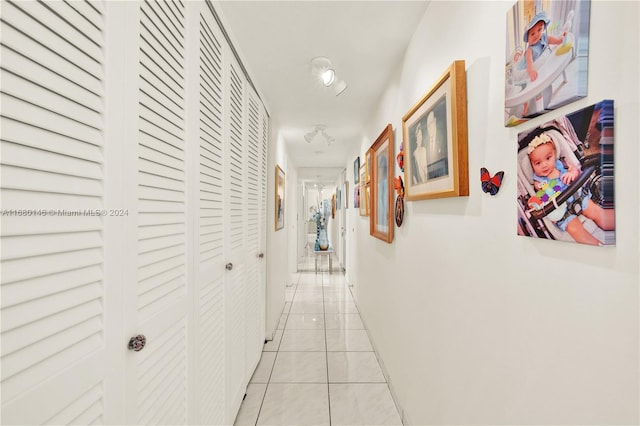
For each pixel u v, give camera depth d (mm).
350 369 2430
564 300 647
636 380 500
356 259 4094
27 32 479
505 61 833
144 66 805
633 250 503
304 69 2072
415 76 1623
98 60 628
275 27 1589
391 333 2141
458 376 1141
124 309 721
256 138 2320
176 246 1016
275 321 3172
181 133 1034
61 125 545
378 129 2625
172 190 979
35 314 503
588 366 591
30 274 493
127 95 722
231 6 1420
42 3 505
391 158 2080
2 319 460
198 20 1165
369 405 1982
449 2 1204
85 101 598
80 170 592
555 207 641
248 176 2086
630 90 506
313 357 2629
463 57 1086
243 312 1945
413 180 1579
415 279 1633
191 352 1115
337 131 3672
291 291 4840
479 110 982
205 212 1271
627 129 511
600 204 537
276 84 2324
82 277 600
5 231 458
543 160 673
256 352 2398
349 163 5055
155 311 875
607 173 530
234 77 1714
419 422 1555
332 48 1802
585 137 564
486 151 944
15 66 466
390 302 2176
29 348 499
